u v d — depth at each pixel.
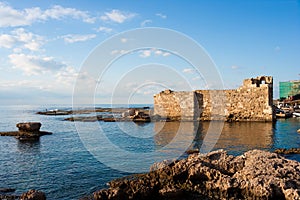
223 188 13.65
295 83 108.62
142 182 14.56
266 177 13.61
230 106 50.88
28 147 29.75
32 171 19.66
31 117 84.00
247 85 50.19
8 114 105.81
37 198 13.24
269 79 50.81
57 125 54.16
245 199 12.98
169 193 13.44
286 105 83.88
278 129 39.47
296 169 14.48
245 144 27.94
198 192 13.81
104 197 13.33
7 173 19.25
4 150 28.16
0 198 14.34
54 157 24.06
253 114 49.66
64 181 17.12
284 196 12.77
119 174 17.95
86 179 17.33
